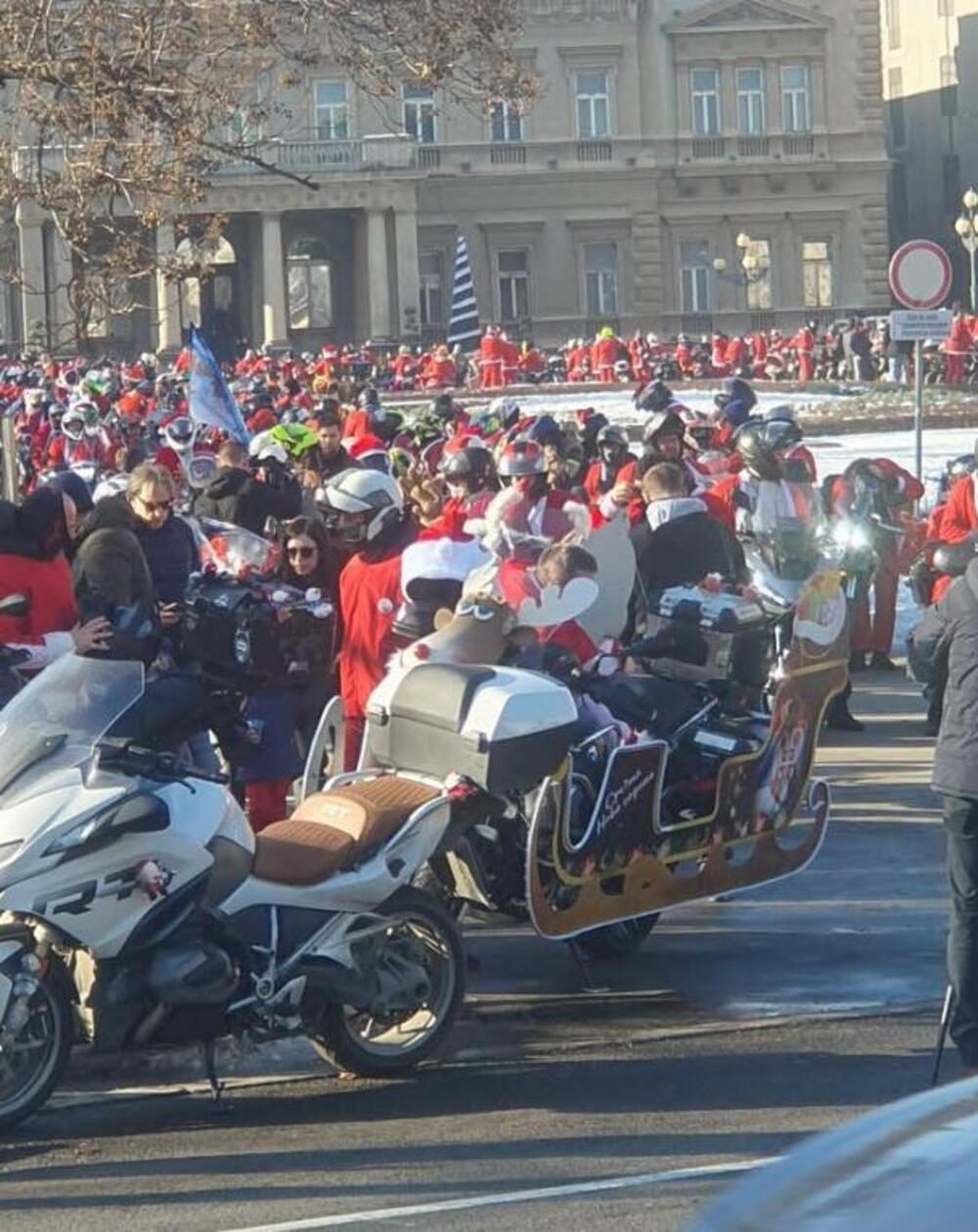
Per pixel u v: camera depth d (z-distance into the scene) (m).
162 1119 7.91
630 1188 6.95
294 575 11.61
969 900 7.92
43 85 18.89
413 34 18.72
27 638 9.90
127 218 22.20
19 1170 7.36
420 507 11.62
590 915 9.09
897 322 20.58
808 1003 9.21
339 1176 7.17
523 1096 8.04
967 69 89.56
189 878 7.67
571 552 9.38
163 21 17.84
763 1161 7.19
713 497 14.28
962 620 7.89
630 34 79.25
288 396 41.06
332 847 8.08
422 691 8.69
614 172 79.38
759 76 80.00
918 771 14.55
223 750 10.33
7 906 7.40
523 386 60.03
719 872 9.62
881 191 80.50
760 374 64.62
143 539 11.78
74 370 50.66
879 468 19.22
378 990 8.11
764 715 9.97
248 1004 7.83
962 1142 3.58
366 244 75.81
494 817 8.98
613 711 9.49
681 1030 8.88
